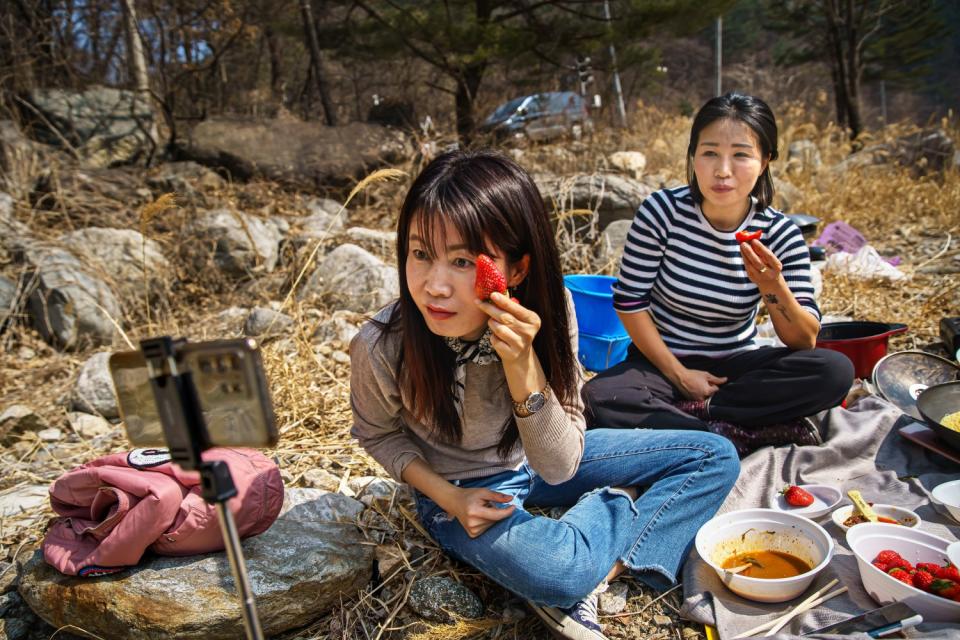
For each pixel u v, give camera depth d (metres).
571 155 6.91
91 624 1.97
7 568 2.34
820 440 2.78
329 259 4.78
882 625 1.77
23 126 6.57
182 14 8.91
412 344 1.88
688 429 2.65
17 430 3.35
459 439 2.06
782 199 6.41
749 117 2.54
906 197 6.69
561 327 1.94
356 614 2.10
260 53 12.19
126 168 6.38
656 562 2.12
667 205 2.80
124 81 8.68
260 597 1.96
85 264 4.62
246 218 5.33
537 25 7.77
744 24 30.59
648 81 15.77
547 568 1.90
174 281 5.02
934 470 2.60
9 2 7.11
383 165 6.61
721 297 2.77
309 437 3.10
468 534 2.02
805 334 2.68
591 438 2.38
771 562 2.12
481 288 1.68
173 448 1.14
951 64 30.52
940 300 4.12
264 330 4.20
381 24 7.87
